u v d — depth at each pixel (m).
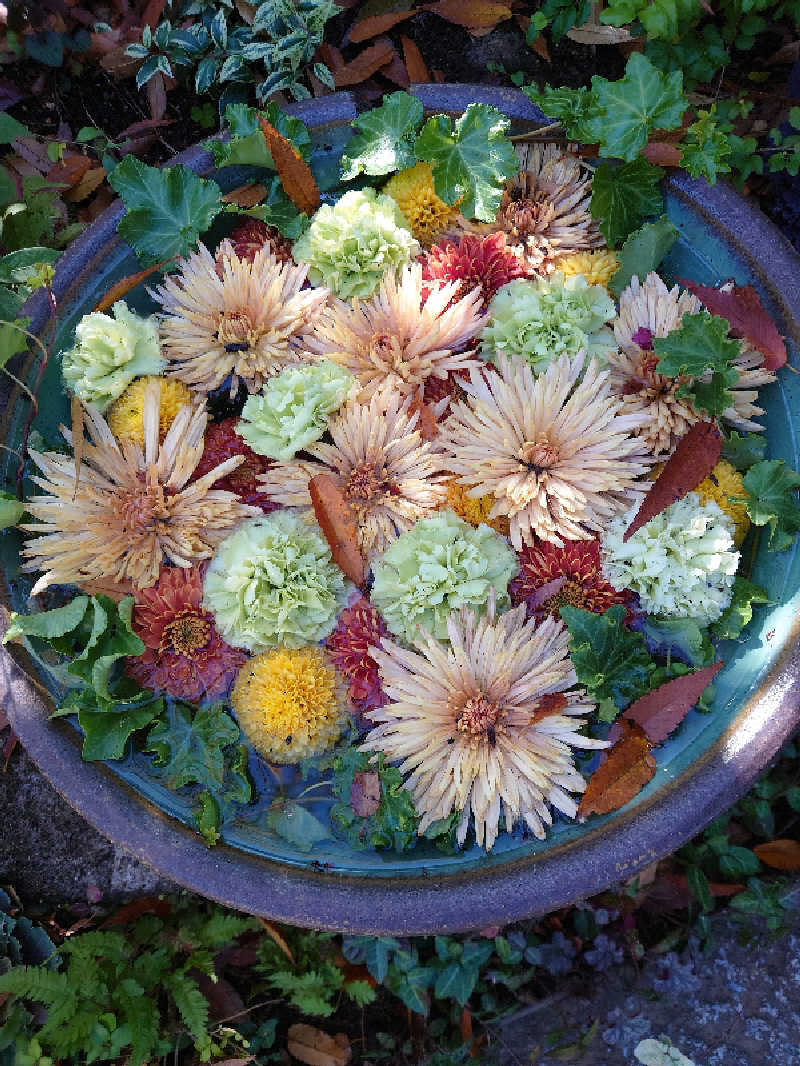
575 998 0.64
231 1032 0.60
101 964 0.60
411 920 0.46
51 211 0.67
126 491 0.52
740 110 0.67
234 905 0.47
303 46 0.67
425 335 0.52
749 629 0.52
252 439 0.51
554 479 0.51
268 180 0.58
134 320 0.53
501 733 0.49
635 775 0.49
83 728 0.49
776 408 0.54
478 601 0.49
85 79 0.72
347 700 0.51
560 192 0.57
